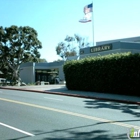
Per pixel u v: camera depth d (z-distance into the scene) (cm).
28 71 5303
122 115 1018
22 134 681
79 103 1409
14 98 1592
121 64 1989
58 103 1373
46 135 671
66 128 754
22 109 1119
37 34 4325
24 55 4212
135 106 1365
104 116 980
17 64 4272
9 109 1116
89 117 945
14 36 4072
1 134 680
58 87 3061
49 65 5322
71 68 2516
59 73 5031
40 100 1502
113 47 2866
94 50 3127
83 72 2370
